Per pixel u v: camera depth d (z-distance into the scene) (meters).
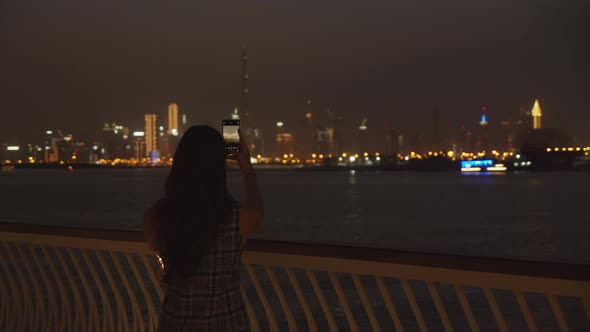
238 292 2.42
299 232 56.22
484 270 2.52
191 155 2.40
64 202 103.50
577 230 58.06
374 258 2.79
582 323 18.00
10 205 94.88
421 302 21.25
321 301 3.04
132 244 3.54
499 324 2.54
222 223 2.35
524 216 76.44
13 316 4.61
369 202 108.31
